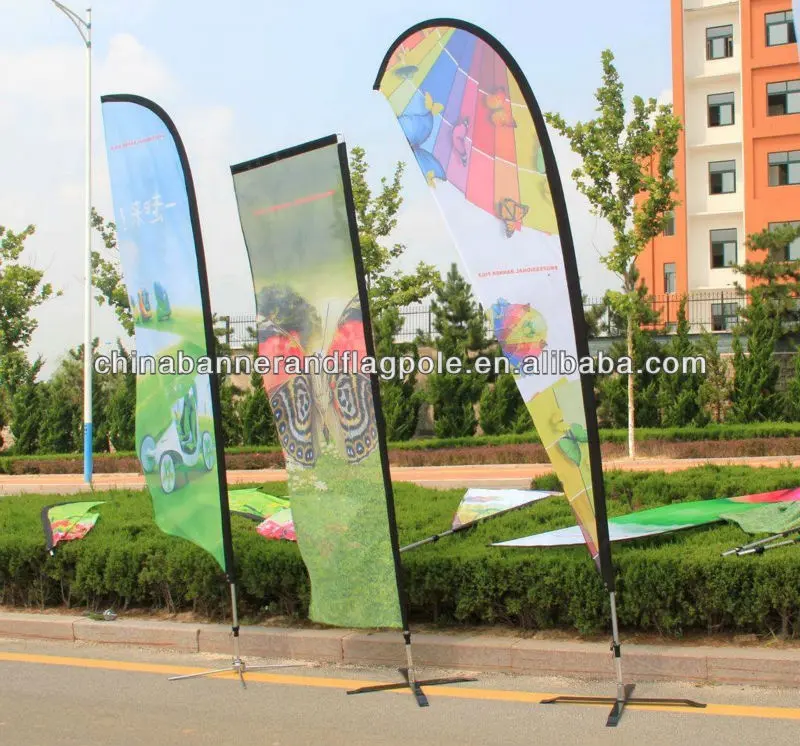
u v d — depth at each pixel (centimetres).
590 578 550
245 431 2628
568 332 476
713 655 497
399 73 504
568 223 472
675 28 3406
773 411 2244
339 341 523
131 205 608
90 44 2106
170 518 613
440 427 2467
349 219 508
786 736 424
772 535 605
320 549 545
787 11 3225
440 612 610
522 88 473
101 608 707
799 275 2428
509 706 483
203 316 577
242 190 545
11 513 856
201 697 523
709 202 3416
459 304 2480
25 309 3000
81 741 461
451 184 495
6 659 618
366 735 453
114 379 2948
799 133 3203
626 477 865
